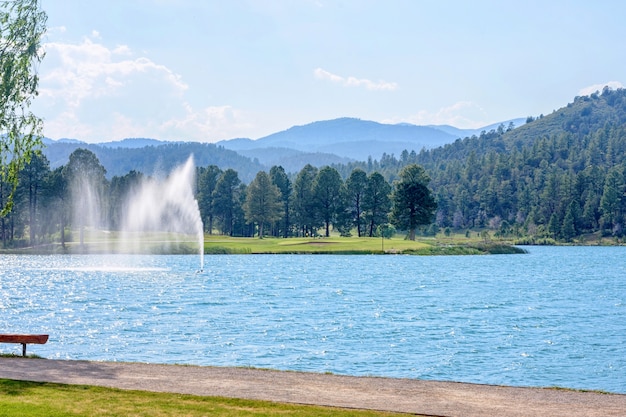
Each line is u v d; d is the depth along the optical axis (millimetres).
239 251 171750
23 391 22219
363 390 24203
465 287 90688
